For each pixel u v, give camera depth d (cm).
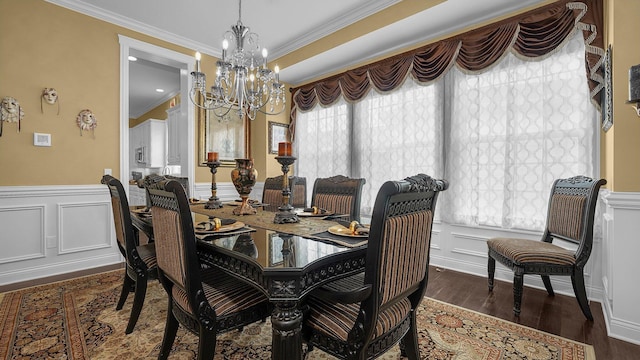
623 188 177
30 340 171
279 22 332
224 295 133
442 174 302
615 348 166
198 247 144
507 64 261
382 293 104
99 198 313
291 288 103
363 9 303
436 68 293
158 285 256
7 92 263
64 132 292
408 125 327
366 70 354
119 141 326
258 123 451
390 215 102
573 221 205
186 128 392
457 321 196
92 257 309
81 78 301
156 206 140
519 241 225
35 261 277
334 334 111
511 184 259
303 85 438
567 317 201
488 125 273
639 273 171
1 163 261
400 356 162
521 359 156
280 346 104
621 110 178
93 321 193
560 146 237
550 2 240
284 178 181
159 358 146
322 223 178
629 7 176
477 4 255
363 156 371
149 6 302
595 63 212
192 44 383
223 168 428
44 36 281
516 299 200
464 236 292
